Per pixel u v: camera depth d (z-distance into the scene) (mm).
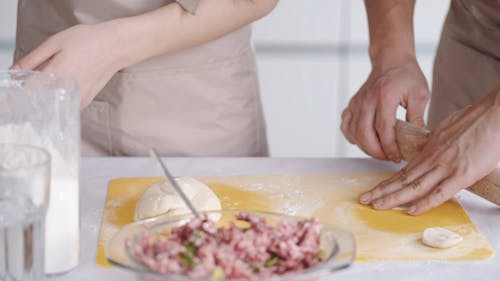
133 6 1418
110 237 1072
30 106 919
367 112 1418
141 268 767
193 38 1338
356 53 2916
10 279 838
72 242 956
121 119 1490
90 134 1522
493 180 1174
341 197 1232
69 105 926
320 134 2979
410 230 1115
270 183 1287
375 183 1297
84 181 1290
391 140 1364
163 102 1492
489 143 1151
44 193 851
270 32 2885
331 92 2947
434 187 1187
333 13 2869
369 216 1163
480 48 1651
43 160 862
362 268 988
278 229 832
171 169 1350
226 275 746
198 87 1501
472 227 1133
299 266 792
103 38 1232
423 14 2938
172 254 790
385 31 1531
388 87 1425
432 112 1813
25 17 1509
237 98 1557
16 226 822
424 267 997
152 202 1112
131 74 1464
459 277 973
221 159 1408
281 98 2947
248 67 1581
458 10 1706
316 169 1366
